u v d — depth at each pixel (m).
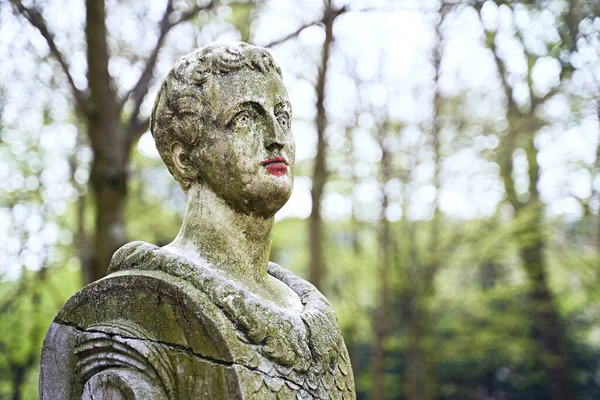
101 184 4.83
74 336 1.87
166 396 1.71
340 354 1.95
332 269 9.09
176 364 1.71
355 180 8.35
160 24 5.03
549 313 9.36
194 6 5.26
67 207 8.52
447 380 11.09
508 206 8.41
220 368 1.66
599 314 9.77
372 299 10.12
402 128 8.22
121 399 1.71
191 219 1.98
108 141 4.84
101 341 1.80
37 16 4.53
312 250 7.83
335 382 1.88
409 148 8.19
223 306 1.71
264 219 1.98
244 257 1.96
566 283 9.83
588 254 8.93
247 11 6.18
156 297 1.75
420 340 8.37
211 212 1.95
